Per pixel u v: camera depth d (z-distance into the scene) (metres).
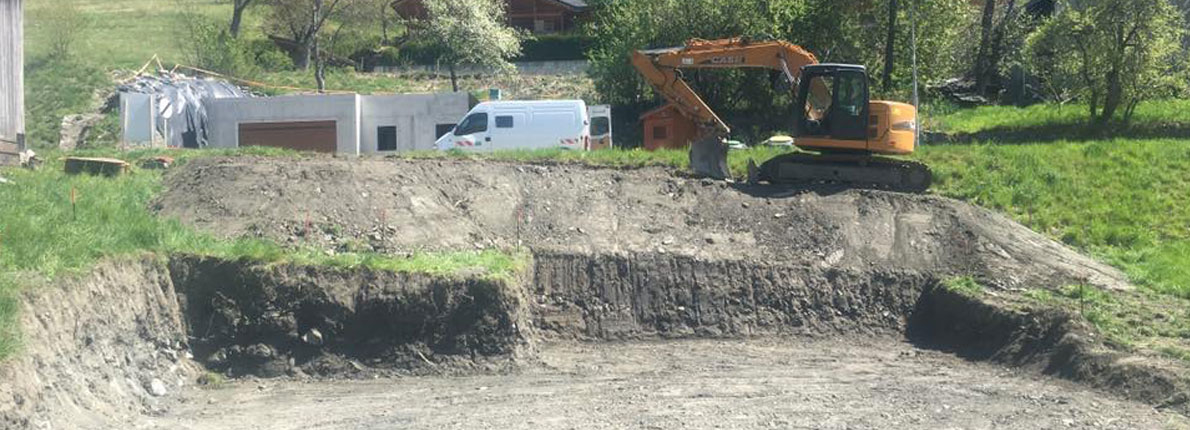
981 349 19.33
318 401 15.99
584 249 21.72
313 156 24.84
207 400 16.03
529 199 23.38
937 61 40.72
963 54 44.22
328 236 20.89
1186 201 26.52
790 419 14.49
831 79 25.25
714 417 14.59
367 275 18.53
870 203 23.61
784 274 21.48
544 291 20.91
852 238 22.50
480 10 48.81
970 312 20.05
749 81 39.84
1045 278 21.53
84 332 14.73
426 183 23.16
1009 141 33.59
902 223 22.98
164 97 33.78
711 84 40.06
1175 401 15.16
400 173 23.23
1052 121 34.91
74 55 47.69
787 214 23.19
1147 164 28.16
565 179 24.20
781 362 18.48
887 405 15.26
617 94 42.47
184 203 21.41
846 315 21.11
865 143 25.05
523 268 20.34
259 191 21.89
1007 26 43.16
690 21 40.69
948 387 16.48
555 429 14.05
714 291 21.11
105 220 18.19
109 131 37.78
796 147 26.69
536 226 22.55
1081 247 24.42
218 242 19.11
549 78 49.78
